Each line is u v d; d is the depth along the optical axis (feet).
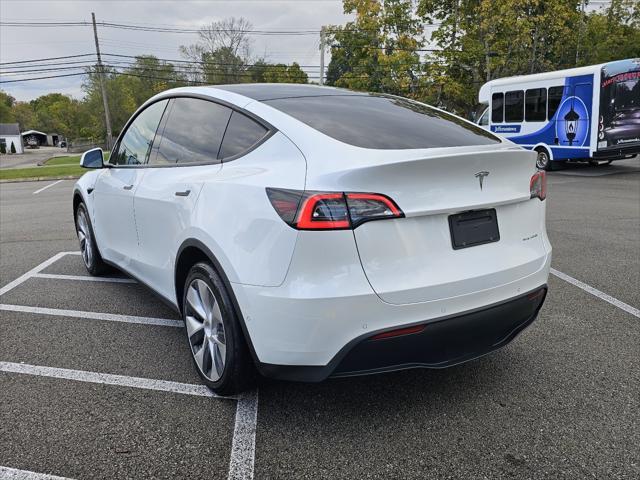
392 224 7.63
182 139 11.28
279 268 7.66
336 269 7.41
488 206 8.54
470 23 90.84
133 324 13.21
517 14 81.51
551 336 12.19
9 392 9.85
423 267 7.86
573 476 7.42
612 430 8.48
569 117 48.52
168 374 10.53
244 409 9.19
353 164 7.54
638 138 46.68
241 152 9.37
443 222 8.12
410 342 7.80
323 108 9.91
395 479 7.40
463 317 8.15
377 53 94.94
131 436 8.43
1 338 12.39
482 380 10.16
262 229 7.93
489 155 8.34
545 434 8.39
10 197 45.98
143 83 251.39
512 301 8.80
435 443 8.20
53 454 7.98
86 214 16.53
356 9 94.94
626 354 11.21
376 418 8.90
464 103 103.55
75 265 19.03
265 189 8.05
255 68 203.00
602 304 14.28
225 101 10.44
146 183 11.84
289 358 7.80
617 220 26.32
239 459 7.85
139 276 13.04
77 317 13.71
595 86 45.83
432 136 9.41
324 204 7.38
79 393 9.79
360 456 7.89
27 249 21.86
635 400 9.36
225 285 8.60
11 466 7.70
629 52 101.91
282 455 7.94
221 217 8.73
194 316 10.05
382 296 7.50
